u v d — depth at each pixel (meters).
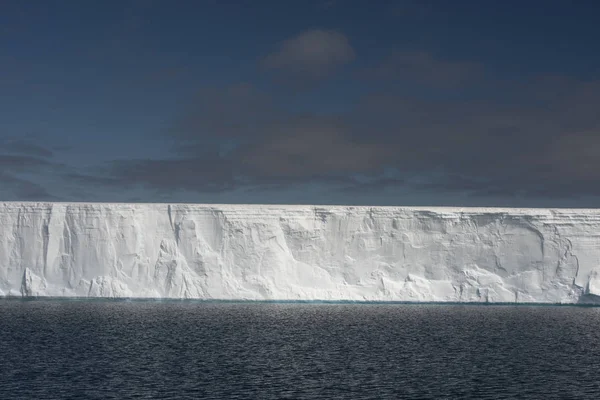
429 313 88.56
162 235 97.69
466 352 59.69
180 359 55.28
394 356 57.72
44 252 96.50
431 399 44.19
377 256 99.50
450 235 99.12
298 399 43.75
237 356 56.88
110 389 45.25
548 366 53.91
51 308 87.38
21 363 52.69
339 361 55.38
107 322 74.56
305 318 81.69
